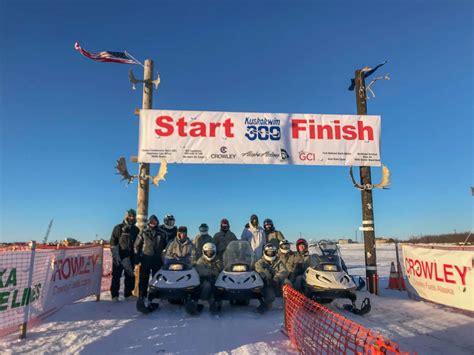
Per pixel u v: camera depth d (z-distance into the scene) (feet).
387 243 180.45
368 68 36.96
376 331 20.92
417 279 30.27
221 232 33.27
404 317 24.43
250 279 25.98
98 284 28.71
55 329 20.13
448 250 26.23
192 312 24.52
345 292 25.40
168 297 24.71
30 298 19.01
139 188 34.71
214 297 25.71
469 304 24.12
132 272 29.07
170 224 31.83
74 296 24.81
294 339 17.83
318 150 35.70
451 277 25.80
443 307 27.27
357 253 101.71
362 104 37.35
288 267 29.01
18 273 18.11
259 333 20.13
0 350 16.37
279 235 34.24
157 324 21.93
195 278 25.88
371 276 34.40
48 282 21.27
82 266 26.04
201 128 34.99
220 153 34.81
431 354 17.07
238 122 35.37
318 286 25.75
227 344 18.10
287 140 35.55
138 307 24.57
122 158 34.04
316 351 15.42
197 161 34.53
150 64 36.70
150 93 36.40
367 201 35.73
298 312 18.76
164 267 26.91
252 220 34.30
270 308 26.78
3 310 17.11
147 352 16.84
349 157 35.91
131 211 29.32
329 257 28.14
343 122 36.37
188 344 18.07
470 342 18.86
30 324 20.47
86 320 22.43
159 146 34.53
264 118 35.65
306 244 29.32
